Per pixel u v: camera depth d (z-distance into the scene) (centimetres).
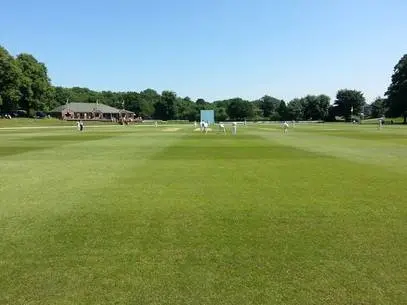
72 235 1013
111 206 1316
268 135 5934
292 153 3064
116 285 729
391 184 1697
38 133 6875
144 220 1148
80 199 1422
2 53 14375
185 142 4422
